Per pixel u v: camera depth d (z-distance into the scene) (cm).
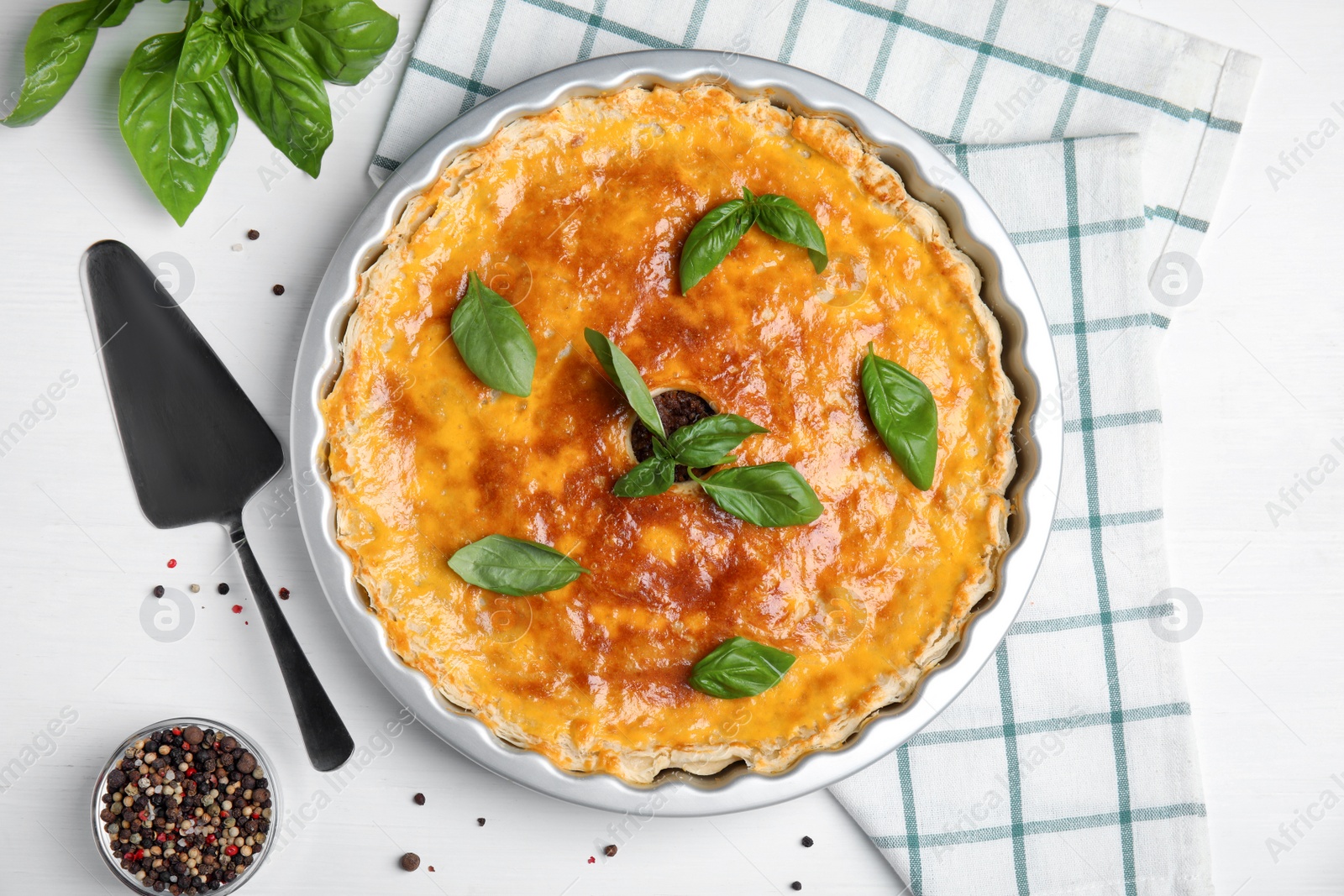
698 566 63
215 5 64
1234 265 69
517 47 68
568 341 64
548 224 64
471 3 68
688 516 63
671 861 68
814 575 63
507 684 63
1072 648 68
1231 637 69
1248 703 69
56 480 68
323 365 63
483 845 68
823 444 64
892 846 67
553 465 63
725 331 64
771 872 68
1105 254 68
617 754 63
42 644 68
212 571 69
